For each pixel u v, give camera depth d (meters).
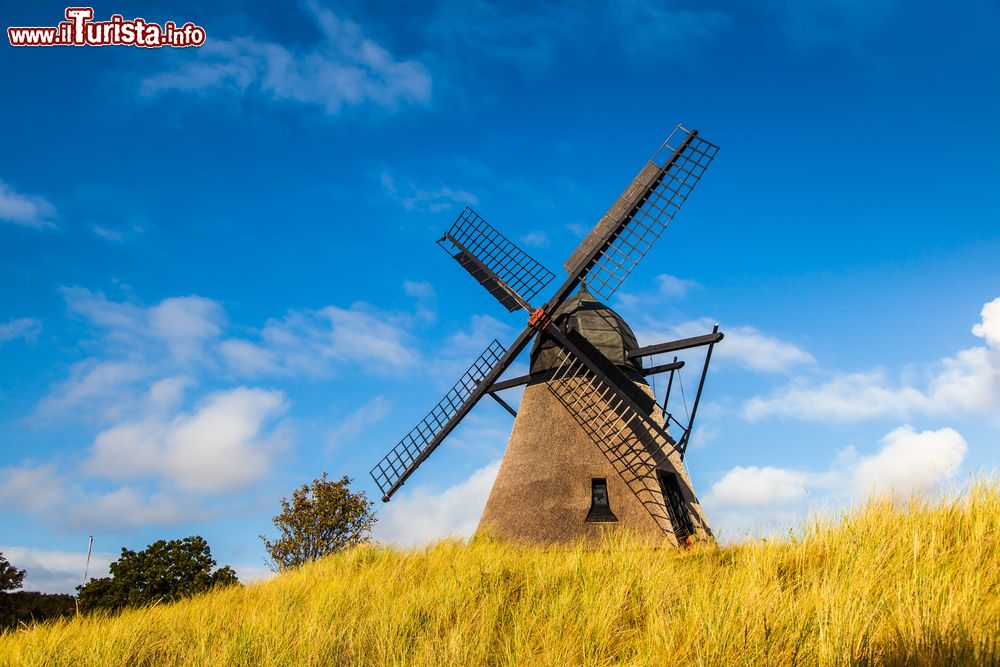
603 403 17.70
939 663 5.28
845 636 5.91
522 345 18.67
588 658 7.19
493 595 9.72
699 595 7.78
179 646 9.37
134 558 24.20
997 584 6.83
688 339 16.50
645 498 16.69
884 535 8.61
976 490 9.00
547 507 17.14
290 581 13.73
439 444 19.72
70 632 10.04
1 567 23.42
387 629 8.59
